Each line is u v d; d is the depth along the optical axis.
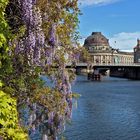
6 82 10.56
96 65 194.12
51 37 13.10
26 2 10.83
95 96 97.06
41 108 13.88
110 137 43.72
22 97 11.90
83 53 15.05
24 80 11.89
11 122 7.17
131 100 87.62
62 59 14.20
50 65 13.40
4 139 7.11
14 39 10.74
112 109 69.88
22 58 11.31
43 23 12.88
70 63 15.16
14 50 11.12
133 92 111.81
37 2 12.33
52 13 12.98
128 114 63.19
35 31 11.42
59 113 14.01
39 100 12.75
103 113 64.00
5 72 9.39
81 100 86.12
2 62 9.10
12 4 10.77
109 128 48.91
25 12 10.84
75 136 43.06
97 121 54.50
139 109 69.94
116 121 55.06
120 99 89.94
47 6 12.63
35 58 11.60
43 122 14.24
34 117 13.86
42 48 12.35
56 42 13.23
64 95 14.48
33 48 11.50
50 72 13.98
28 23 11.01
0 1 7.79
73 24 14.07
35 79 12.27
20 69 11.33
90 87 132.88
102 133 45.53
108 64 196.12
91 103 79.81
